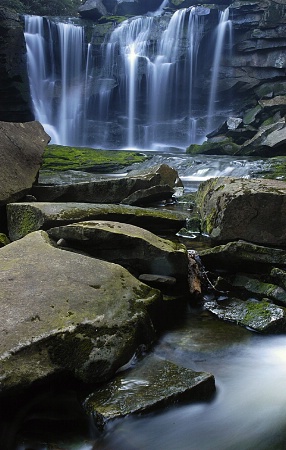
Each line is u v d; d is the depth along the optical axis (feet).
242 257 15.25
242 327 13.17
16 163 20.57
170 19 75.41
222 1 78.23
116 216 18.04
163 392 9.55
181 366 10.59
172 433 9.16
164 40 75.00
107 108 76.38
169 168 30.66
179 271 14.32
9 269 11.58
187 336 12.53
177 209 23.73
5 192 18.44
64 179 36.47
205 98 75.97
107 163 47.21
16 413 9.00
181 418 9.46
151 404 9.18
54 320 9.92
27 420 9.14
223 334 12.70
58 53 73.97
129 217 18.34
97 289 11.36
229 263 15.65
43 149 23.03
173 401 9.45
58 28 73.46
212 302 14.53
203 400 9.89
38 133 23.76
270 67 68.18
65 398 9.59
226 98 74.49
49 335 9.48
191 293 14.53
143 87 75.56
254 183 17.62
